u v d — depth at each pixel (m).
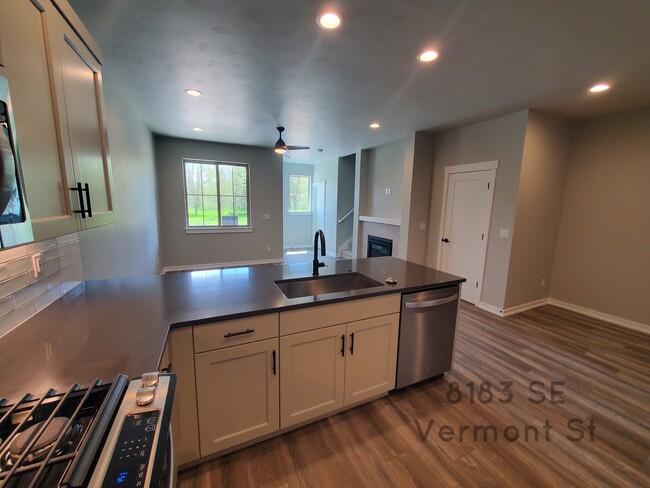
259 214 6.29
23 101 0.80
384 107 3.37
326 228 8.05
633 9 1.64
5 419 0.68
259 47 2.10
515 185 3.54
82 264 1.96
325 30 1.89
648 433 1.82
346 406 1.89
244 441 1.58
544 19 1.74
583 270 3.85
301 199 8.84
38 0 0.87
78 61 1.16
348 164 7.43
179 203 5.58
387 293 1.88
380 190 5.93
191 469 1.51
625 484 1.48
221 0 1.61
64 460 0.56
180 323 1.31
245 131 4.71
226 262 6.12
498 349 2.85
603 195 3.63
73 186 1.09
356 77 2.58
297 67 2.41
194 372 1.38
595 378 2.39
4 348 1.06
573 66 2.33
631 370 2.51
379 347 1.94
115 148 2.79
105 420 0.65
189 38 2.00
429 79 2.61
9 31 0.74
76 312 1.40
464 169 4.16
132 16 1.75
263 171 6.21
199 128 4.52
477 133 3.96
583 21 1.76
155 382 0.80
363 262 2.71
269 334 1.53
